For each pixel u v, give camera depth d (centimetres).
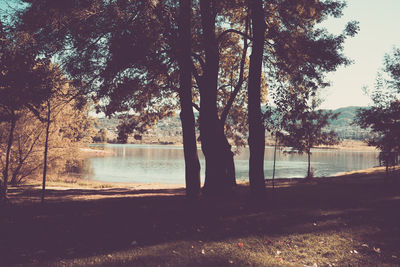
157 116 2012
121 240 630
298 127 1259
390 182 1894
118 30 1120
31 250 556
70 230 707
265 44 1697
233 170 1923
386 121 1706
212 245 607
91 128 2484
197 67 1978
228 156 1898
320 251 600
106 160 7444
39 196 1541
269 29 1438
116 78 1307
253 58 1122
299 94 1321
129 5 1085
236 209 995
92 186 2567
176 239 642
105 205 1118
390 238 680
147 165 6216
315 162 7662
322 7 1378
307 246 629
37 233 676
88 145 2516
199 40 1536
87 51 1216
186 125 1109
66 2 1028
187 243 611
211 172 1515
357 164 7044
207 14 1502
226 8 1498
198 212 935
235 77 2209
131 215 888
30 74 980
